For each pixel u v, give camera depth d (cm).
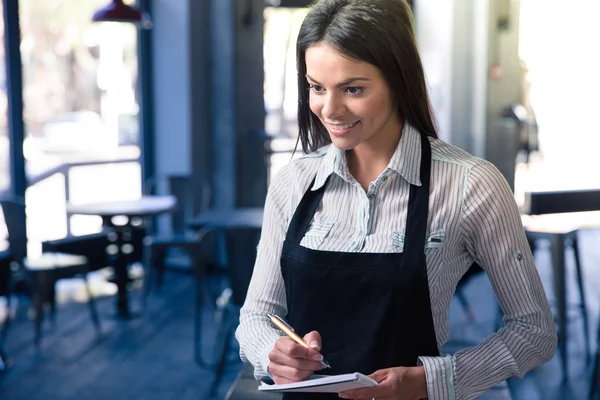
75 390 450
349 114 150
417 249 152
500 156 676
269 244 173
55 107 653
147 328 570
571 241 479
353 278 155
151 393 445
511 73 670
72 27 664
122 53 701
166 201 618
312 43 150
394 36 148
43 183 647
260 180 704
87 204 605
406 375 148
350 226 161
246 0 684
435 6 671
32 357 506
